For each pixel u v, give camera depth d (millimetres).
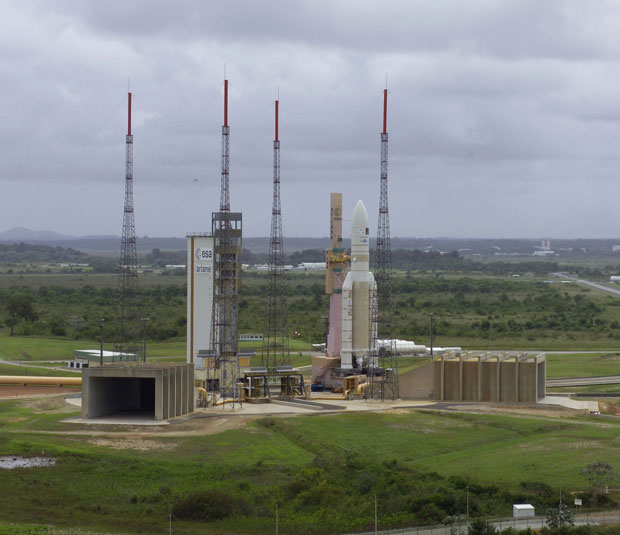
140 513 107812
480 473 126812
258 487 118000
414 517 105312
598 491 114562
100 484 119750
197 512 107000
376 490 114125
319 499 112062
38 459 133750
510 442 149250
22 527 100500
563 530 96938
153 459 135375
